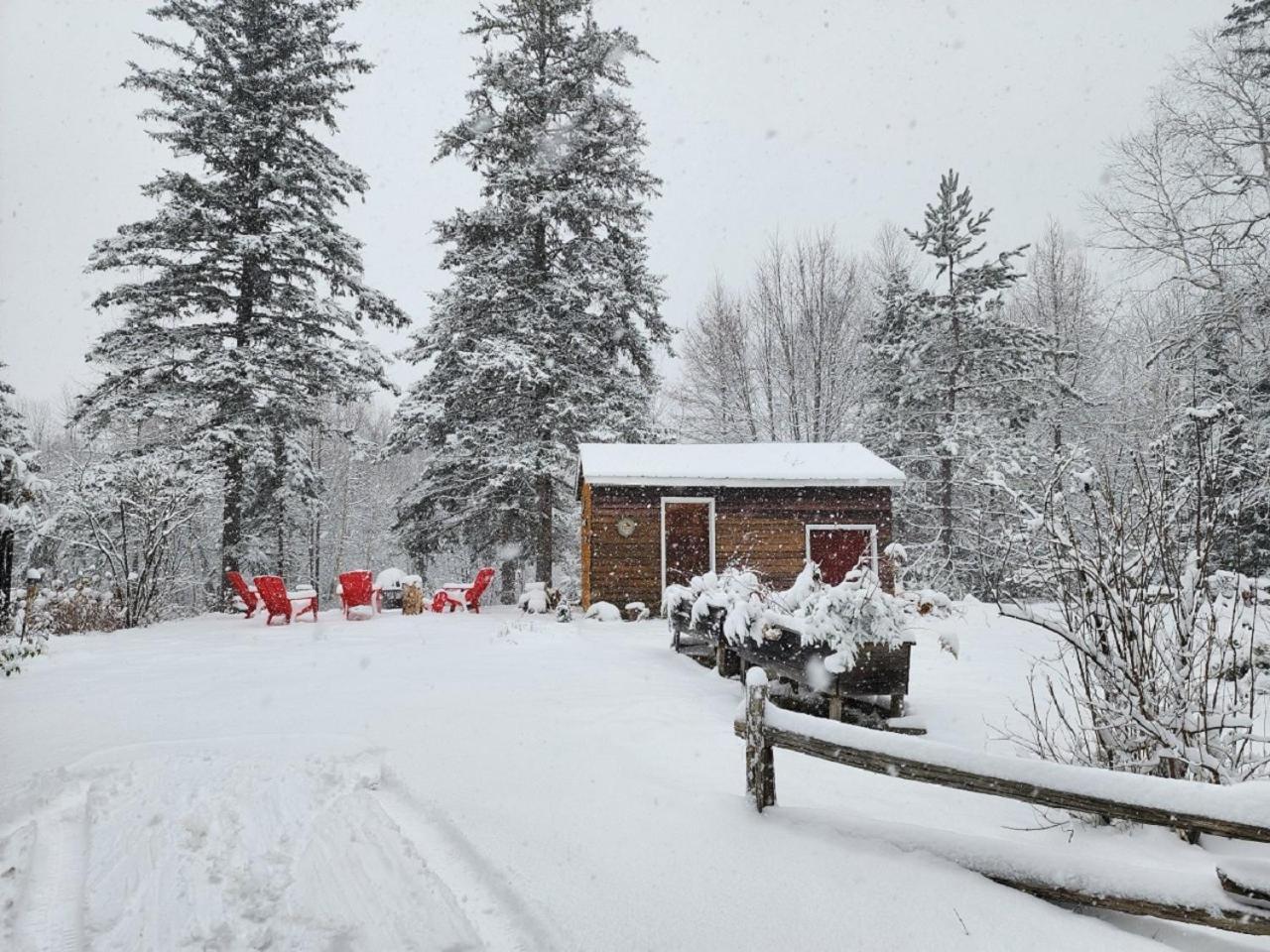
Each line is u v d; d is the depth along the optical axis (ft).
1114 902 9.81
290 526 85.20
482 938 10.09
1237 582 14.99
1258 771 14.38
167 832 13.48
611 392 79.66
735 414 110.22
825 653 22.40
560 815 13.73
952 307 81.76
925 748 11.43
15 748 17.94
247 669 29.55
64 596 48.29
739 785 15.57
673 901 10.57
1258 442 52.75
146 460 55.57
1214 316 61.62
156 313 63.87
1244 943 9.55
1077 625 15.65
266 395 63.10
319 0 68.59
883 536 56.65
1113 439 69.41
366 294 71.26
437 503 83.15
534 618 52.24
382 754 17.74
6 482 32.14
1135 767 13.99
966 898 10.46
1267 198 63.10
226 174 67.92
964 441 78.13
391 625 47.34
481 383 72.54
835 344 107.04
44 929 10.36
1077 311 101.81
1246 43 65.92
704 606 30.37
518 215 73.46
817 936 9.67
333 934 10.17
